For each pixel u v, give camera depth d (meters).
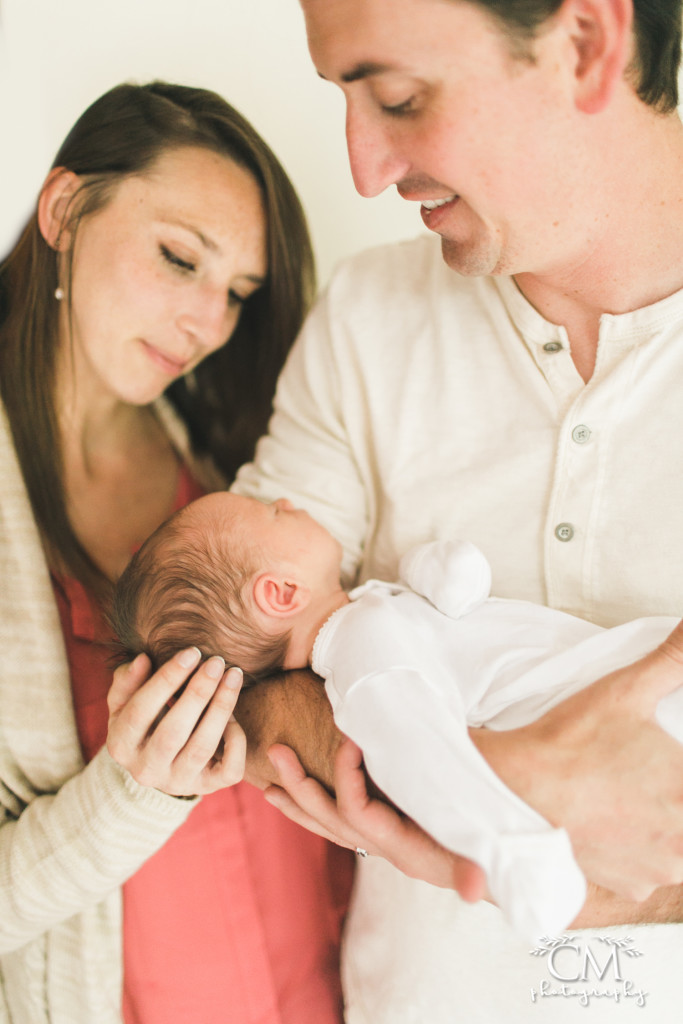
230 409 1.75
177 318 1.38
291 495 1.31
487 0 0.79
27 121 1.28
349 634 1.03
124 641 1.21
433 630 1.07
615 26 0.83
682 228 0.98
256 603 1.12
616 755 0.85
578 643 1.01
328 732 1.02
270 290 1.54
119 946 1.27
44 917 1.16
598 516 1.03
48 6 1.45
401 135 0.91
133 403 1.46
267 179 1.40
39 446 1.38
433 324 1.22
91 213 1.33
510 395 1.13
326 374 1.33
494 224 0.96
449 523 1.17
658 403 1.01
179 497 1.61
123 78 1.59
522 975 1.05
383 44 0.83
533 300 1.09
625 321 1.01
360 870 1.30
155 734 1.01
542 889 0.74
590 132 0.89
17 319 1.40
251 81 1.72
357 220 1.90
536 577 1.10
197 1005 1.31
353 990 1.28
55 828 1.14
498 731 0.93
